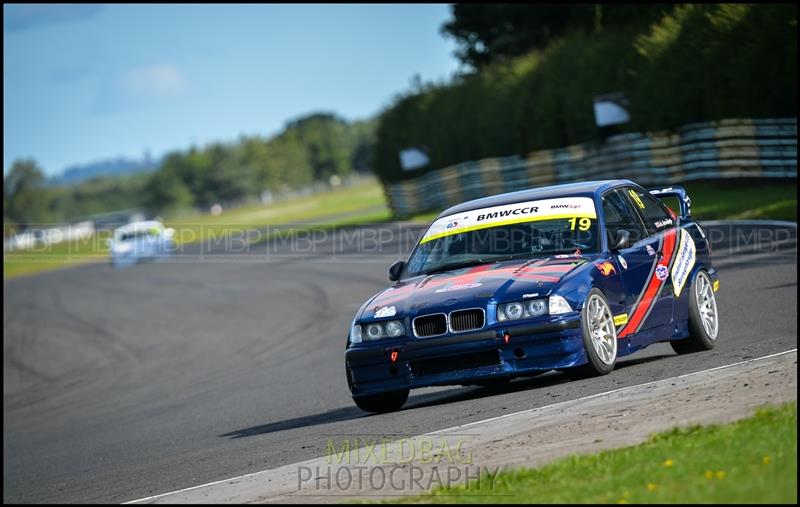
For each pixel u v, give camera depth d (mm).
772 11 85375
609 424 23547
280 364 60219
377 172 170875
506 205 34375
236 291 109500
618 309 31219
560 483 18750
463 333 29656
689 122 98312
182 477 29406
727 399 23625
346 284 92562
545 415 26109
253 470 27578
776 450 18031
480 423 26812
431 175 154625
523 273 30641
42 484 36031
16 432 57812
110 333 99375
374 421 31750
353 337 31391
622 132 112250
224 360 69375
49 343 100688
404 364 30375
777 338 35156
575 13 159250
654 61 100125
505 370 29438
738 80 89062
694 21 97250
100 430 50688
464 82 152000
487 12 177875
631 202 34625
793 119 84375
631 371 31219
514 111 131625
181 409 51344
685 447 19359
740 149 90500
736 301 46719
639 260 32781
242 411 45062
